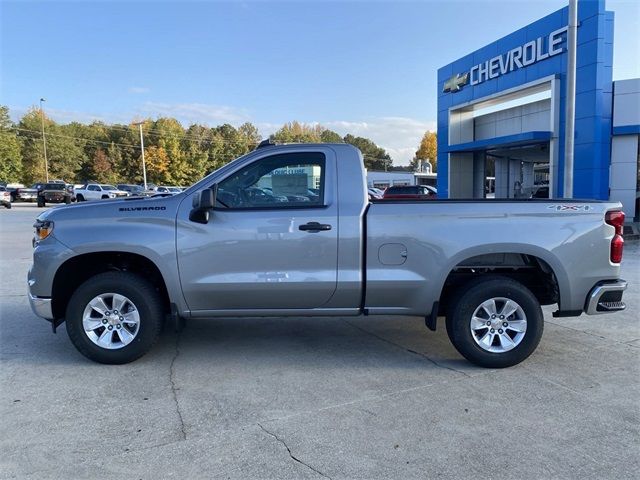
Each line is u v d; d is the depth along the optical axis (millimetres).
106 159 81812
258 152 4902
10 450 3357
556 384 4453
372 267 4766
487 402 4078
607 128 15422
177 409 3967
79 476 3059
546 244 4734
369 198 5176
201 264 4754
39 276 4836
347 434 3557
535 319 4770
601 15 14898
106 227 4785
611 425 3680
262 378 4617
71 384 4469
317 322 6523
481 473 3074
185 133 89750
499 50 19016
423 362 5047
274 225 4723
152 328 4883
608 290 4801
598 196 15484
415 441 3455
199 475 3066
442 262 4738
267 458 3252
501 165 27125
